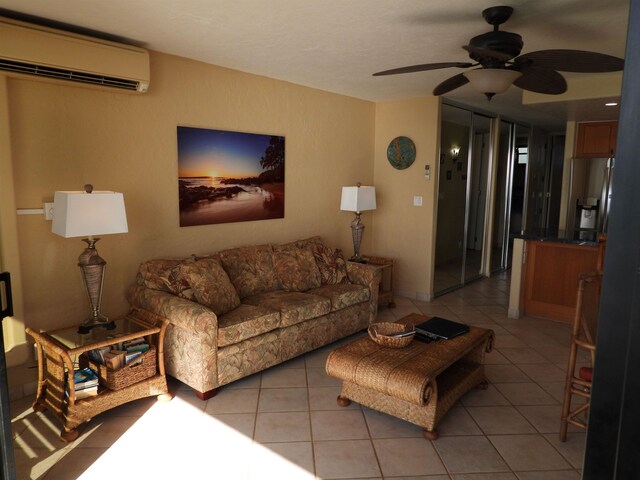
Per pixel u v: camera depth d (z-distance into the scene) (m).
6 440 1.10
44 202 2.96
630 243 0.59
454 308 5.09
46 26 2.80
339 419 2.76
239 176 4.14
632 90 0.58
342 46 3.28
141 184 3.47
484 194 6.59
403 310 4.99
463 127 5.76
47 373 2.74
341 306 3.88
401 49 3.34
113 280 3.37
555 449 2.47
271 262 4.07
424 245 5.34
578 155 6.00
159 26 2.87
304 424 2.70
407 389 2.40
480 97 5.23
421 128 5.23
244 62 3.76
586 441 0.65
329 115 4.97
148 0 2.45
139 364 2.82
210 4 2.50
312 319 3.64
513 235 4.71
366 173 5.58
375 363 2.60
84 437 2.55
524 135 7.48
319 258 4.32
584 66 2.43
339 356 2.71
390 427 2.68
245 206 4.23
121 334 2.77
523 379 3.31
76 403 2.53
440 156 5.34
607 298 0.62
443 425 2.70
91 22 2.80
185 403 2.93
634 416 0.60
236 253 3.87
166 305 3.00
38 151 2.91
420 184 5.30
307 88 4.69
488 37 2.49
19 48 2.61
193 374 2.95
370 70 3.99
